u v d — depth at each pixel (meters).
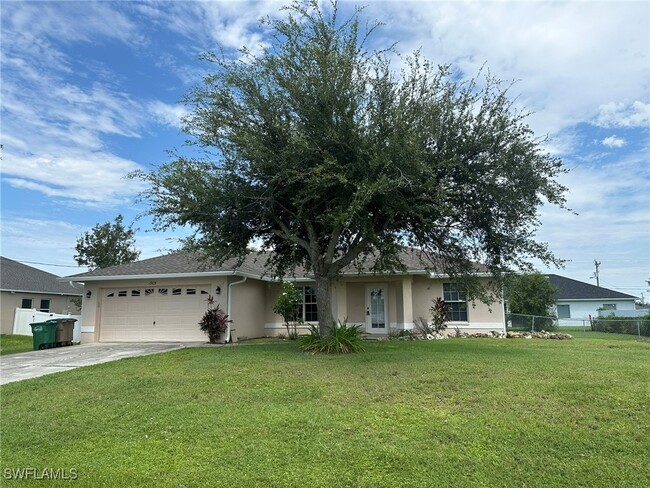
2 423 6.65
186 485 4.61
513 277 12.33
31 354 14.77
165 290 18.22
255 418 6.32
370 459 5.02
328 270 12.12
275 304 18.83
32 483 4.73
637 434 5.40
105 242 32.56
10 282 27.42
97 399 7.61
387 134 10.10
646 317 30.20
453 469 4.78
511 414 6.11
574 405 6.34
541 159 11.04
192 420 6.38
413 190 10.00
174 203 11.11
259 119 11.02
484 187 10.92
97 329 18.55
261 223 12.30
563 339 17.09
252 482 4.62
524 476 4.64
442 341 14.89
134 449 5.53
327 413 6.42
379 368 8.77
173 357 11.34
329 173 9.77
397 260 13.70
